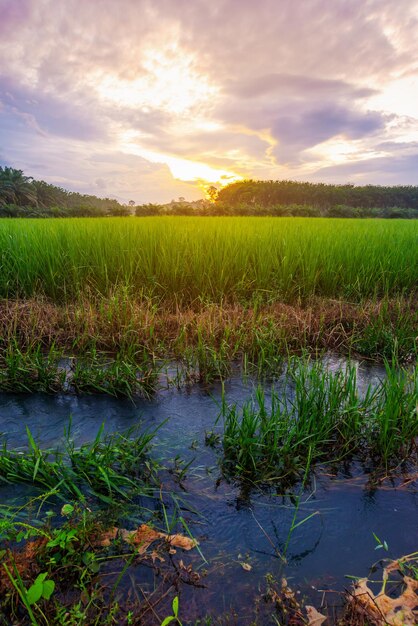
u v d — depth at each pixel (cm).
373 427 279
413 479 245
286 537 201
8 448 265
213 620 160
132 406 332
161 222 1105
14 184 6256
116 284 548
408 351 448
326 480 244
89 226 878
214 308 519
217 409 329
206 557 188
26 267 577
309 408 284
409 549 195
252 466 246
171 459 258
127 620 157
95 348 434
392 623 158
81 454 240
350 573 182
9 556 172
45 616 153
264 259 624
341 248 698
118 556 184
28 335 450
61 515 207
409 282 632
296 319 494
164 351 440
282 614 162
